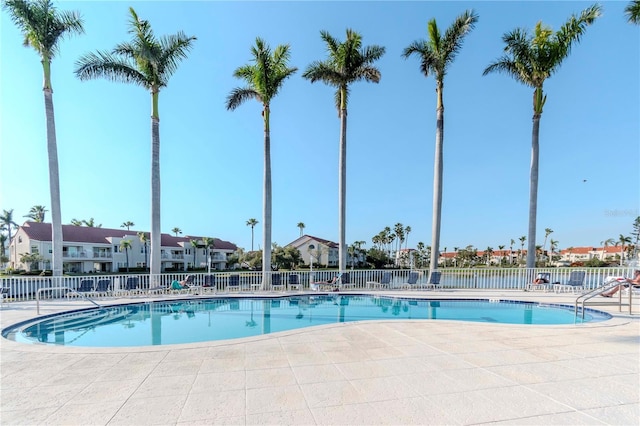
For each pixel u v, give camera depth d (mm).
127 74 12594
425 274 14250
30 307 9234
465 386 3326
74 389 3314
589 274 12633
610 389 3234
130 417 2719
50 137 11641
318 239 52000
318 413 2760
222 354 4469
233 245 56188
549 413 2738
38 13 11219
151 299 10609
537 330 5902
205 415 2738
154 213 12844
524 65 13695
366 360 4191
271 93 13930
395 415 2715
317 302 11602
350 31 13992
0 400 3076
